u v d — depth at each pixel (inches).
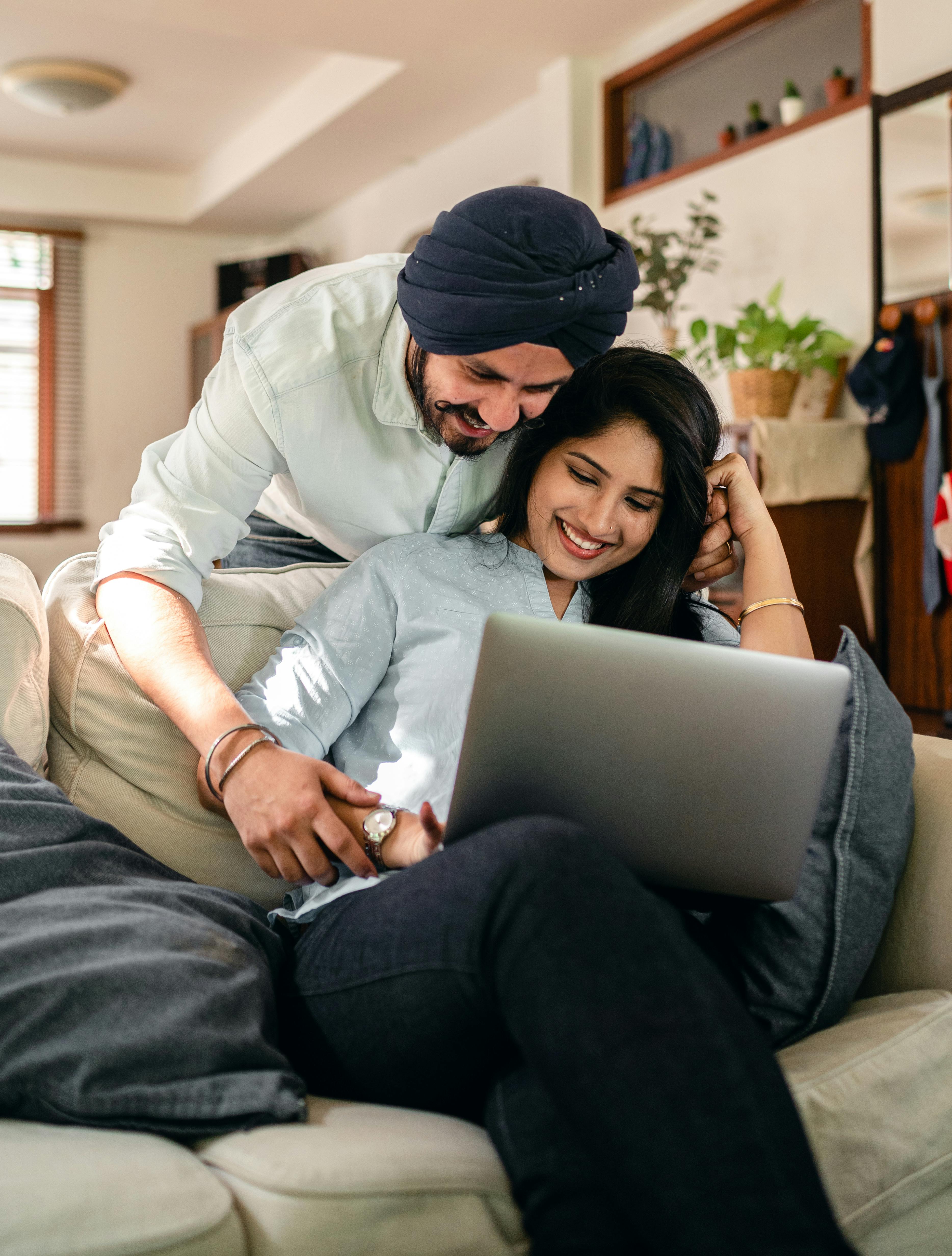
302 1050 37.2
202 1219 28.0
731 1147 25.7
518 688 33.3
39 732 47.4
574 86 177.3
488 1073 34.6
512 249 41.9
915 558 134.3
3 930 35.5
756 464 129.0
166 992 33.7
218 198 257.4
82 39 192.1
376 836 39.5
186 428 53.1
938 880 42.0
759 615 49.9
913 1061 36.9
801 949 39.1
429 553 49.5
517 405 45.3
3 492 273.6
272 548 67.4
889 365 130.9
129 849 42.8
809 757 34.1
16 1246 26.1
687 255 150.6
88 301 279.7
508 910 30.5
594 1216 27.6
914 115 130.2
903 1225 37.0
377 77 187.9
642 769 34.0
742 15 151.7
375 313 51.4
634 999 27.7
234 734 41.8
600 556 49.5
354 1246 28.5
